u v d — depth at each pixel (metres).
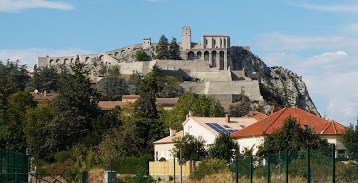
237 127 131.50
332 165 51.25
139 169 111.00
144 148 145.62
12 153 62.22
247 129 118.50
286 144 99.44
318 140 100.31
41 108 177.75
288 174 60.31
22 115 178.75
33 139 153.00
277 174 63.72
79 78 180.62
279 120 116.56
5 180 58.44
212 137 125.56
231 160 110.38
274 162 65.06
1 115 176.12
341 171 53.09
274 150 99.50
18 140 148.62
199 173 99.06
